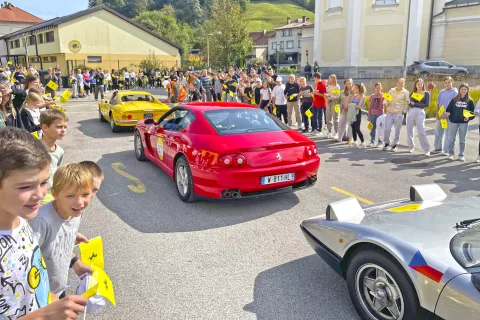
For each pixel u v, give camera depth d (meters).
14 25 67.06
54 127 3.48
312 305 3.23
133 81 32.56
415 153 8.95
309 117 10.58
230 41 48.16
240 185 4.92
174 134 5.93
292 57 85.44
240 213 5.29
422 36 32.91
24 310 1.42
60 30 37.81
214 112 5.80
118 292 3.44
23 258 1.41
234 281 3.61
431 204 3.36
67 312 1.38
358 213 3.33
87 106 18.69
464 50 30.97
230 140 5.10
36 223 2.03
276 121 5.98
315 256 4.10
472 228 2.74
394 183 6.68
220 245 4.35
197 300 3.31
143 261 3.99
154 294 3.41
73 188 2.07
